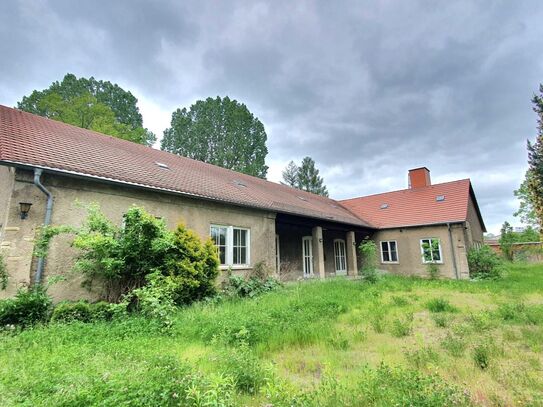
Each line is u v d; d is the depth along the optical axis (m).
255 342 4.92
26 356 3.76
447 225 17.58
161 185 8.67
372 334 5.66
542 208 7.94
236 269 10.55
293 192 19.30
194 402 2.60
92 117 24.89
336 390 3.05
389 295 10.18
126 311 6.44
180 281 7.45
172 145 36.34
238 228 10.99
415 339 5.32
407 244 19.08
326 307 7.41
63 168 6.77
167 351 4.12
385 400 2.76
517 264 24.38
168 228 8.81
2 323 5.32
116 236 7.17
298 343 5.02
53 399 2.54
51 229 6.20
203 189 10.25
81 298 6.82
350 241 18.09
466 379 3.50
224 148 35.44
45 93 26.38
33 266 6.27
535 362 3.98
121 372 3.08
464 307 8.04
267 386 2.93
